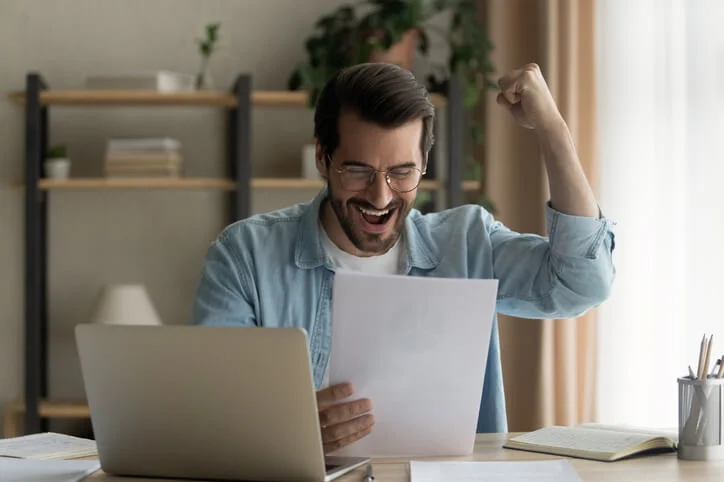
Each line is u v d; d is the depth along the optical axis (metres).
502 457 1.92
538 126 2.20
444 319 1.84
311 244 2.37
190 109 4.98
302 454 1.71
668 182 4.23
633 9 4.38
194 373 1.72
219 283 2.34
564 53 4.45
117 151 4.61
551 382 4.41
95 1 4.92
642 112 4.35
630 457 1.93
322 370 2.36
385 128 2.08
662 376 4.19
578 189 2.22
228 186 4.61
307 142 5.02
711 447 1.89
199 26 4.96
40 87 4.61
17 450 2.05
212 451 1.76
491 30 4.74
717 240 4.09
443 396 1.89
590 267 2.24
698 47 4.18
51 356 4.91
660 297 4.22
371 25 4.54
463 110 4.96
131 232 4.97
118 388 1.78
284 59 4.98
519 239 2.44
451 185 4.57
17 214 4.90
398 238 2.36
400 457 1.92
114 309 4.50
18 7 4.90
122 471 1.84
